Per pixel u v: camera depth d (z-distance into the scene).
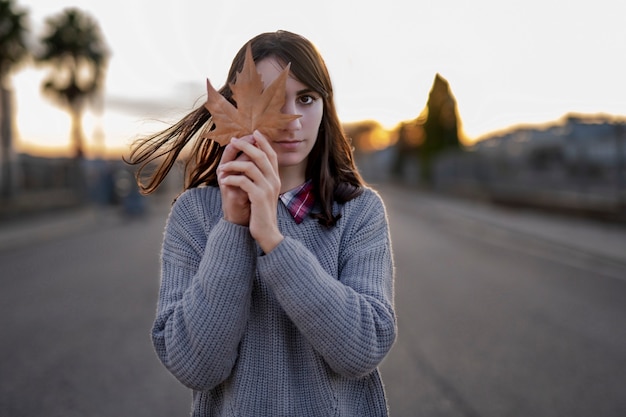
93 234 12.79
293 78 1.24
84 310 5.63
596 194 13.68
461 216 16.92
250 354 1.24
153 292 6.39
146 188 1.53
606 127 13.09
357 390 1.30
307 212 1.32
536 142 17.02
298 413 1.22
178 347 1.16
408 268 7.91
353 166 1.47
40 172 18.95
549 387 3.58
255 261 1.17
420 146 37.09
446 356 4.18
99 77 28.50
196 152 1.49
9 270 8.22
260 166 1.10
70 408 3.34
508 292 6.32
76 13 27.64
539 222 14.28
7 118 16.78
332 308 1.12
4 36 19.77
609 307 5.63
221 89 1.36
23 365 4.08
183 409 3.33
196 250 1.31
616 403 3.32
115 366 4.04
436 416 3.18
